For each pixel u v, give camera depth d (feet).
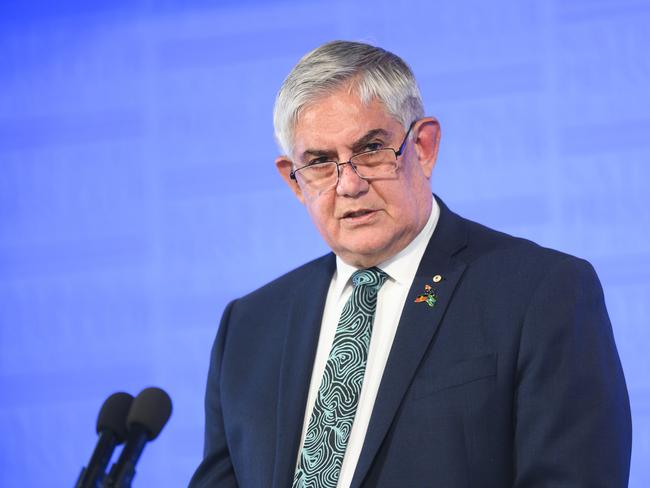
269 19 41.14
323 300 25.36
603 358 22.15
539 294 22.57
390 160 23.59
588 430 21.31
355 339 23.73
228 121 40.93
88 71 42.37
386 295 24.23
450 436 21.61
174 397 39.50
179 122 41.29
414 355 22.62
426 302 23.35
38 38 42.91
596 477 20.90
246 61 41.14
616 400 21.85
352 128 23.27
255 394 24.86
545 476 21.18
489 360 22.13
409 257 24.43
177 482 38.65
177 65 41.70
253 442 24.18
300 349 24.67
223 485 25.00
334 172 23.71
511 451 21.86
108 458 19.40
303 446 23.20
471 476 21.34
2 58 42.96
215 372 26.58
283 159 25.20
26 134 42.45
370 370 23.36
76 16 42.75
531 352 21.97
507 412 21.88
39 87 42.65
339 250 24.36
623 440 21.58
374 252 23.95
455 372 22.20
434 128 24.93
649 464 34.22
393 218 23.71
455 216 25.36
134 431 19.58
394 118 23.68
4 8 43.11
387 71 23.76
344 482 22.34
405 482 21.50
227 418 25.17
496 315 22.63
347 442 22.65
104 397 40.19
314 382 24.16
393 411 22.11
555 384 21.68
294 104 23.71
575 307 22.39
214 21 41.63
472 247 24.40
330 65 23.65
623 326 35.24
